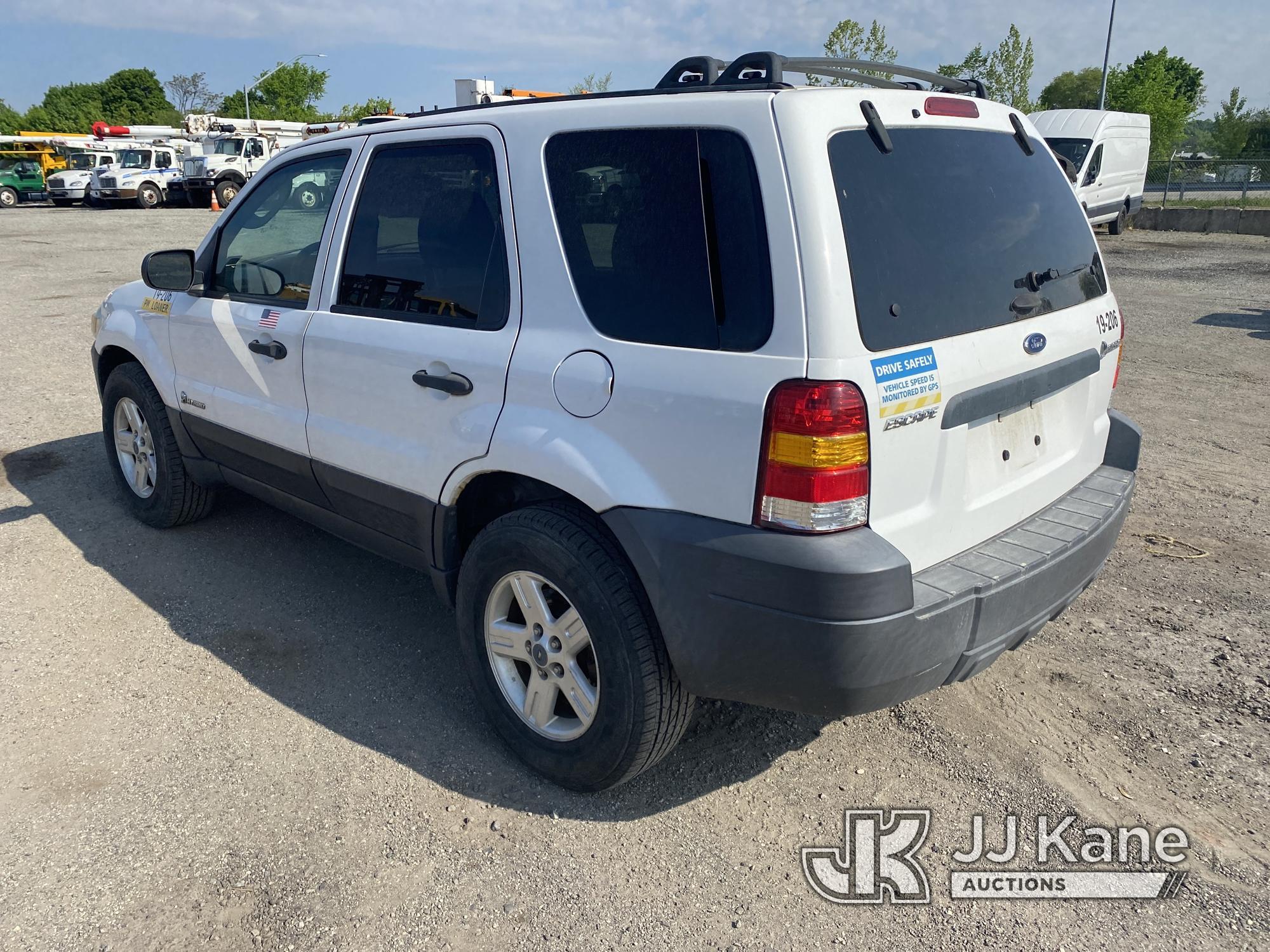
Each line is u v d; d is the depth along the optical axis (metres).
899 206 2.36
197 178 29.41
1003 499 2.68
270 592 4.06
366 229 3.25
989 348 2.50
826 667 2.23
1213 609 3.93
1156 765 2.96
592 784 2.76
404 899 2.42
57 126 91.06
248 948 2.27
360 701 3.28
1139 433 3.26
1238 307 11.62
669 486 2.37
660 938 2.32
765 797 2.83
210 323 3.89
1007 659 3.56
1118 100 42.06
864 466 2.20
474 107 3.01
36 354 8.62
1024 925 2.37
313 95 78.81
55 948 2.26
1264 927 2.36
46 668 3.44
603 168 2.54
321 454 3.42
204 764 2.93
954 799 2.82
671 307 2.38
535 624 2.76
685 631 2.40
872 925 2.37
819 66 2.64
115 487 5.25
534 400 2.63
